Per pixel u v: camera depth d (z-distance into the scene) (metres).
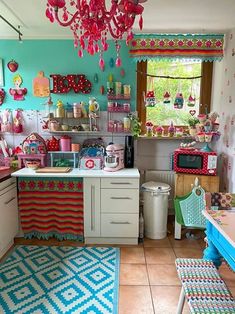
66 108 3.26
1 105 3.33
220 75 3.23
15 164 3.21
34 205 2.94
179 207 2.97
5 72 3.28
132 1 1.38
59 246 2.89
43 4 2.26
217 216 1.78
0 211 2.56
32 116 3.33
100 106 3.31
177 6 2.30
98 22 1.48
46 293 2.15
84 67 3.25
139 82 3.38
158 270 2.47
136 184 2.83
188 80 3.43
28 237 3.03
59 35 3.17
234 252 1.43
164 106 3.47
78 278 2.34
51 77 3.26
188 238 3.10
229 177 2.95
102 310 1.97
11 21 2.70
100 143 3.36
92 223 2.91
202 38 3.10
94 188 2.84
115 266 2.53
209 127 3.18
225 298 1.47
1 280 2.30
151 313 1.95
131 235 2.93
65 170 2.96
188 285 1.57
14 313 1.94
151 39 3.11
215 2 2.22
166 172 3.47
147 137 3.38
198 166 2.96
